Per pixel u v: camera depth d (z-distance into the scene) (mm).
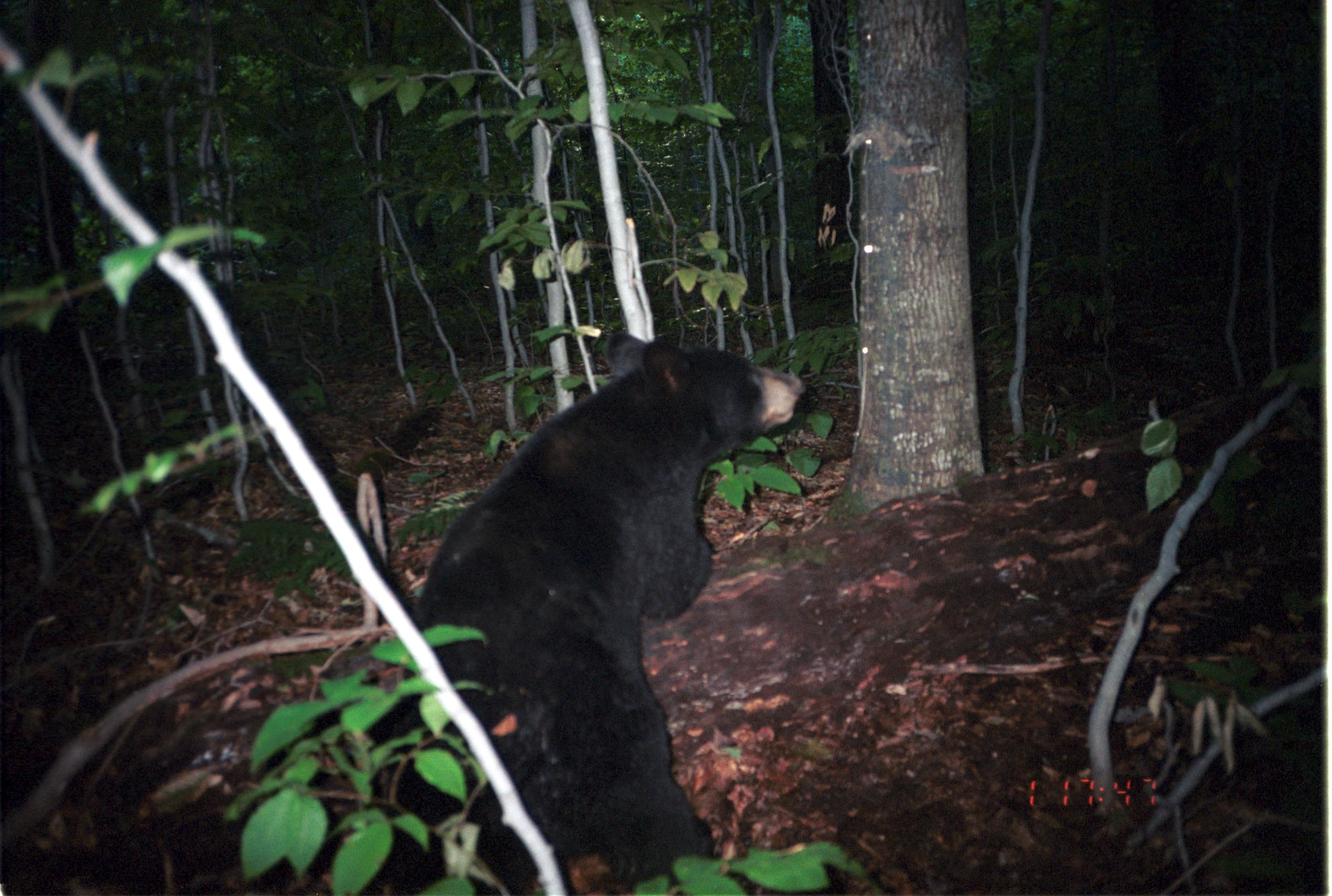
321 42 6516
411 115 7152
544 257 3598
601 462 2801
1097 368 6453
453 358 6504
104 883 2205
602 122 3512
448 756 1670
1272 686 2668
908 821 2564
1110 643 2994
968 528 3299
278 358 5676
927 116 3258
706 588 3334
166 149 4172
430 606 2443
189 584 3635
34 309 1225
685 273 3475
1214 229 8172
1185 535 3203
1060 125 7781
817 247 8836
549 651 2438
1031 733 2756
